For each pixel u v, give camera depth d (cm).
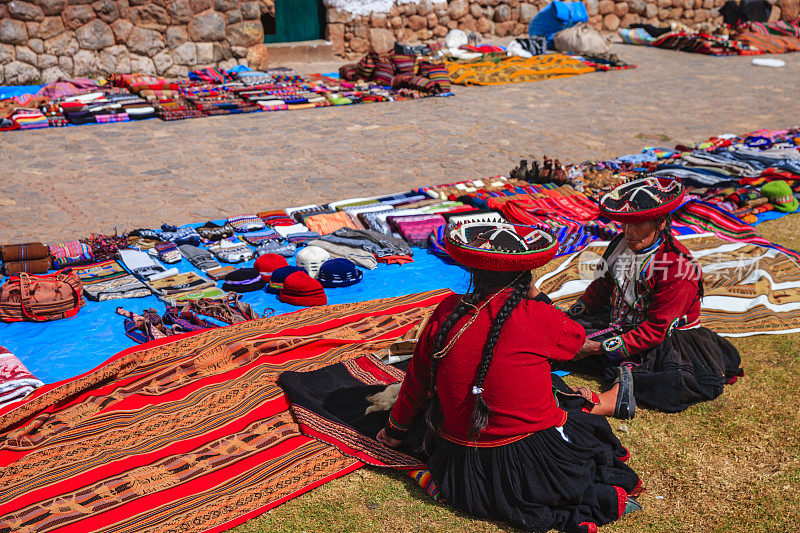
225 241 638
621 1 1966
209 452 361
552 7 1711
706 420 402
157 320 504
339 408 398
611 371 425
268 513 331
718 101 1263
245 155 926
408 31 1706
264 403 400
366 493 346
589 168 829
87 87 1244
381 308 518
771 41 1812
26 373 428
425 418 345
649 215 383
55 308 513
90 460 353
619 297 418
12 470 346
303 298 535
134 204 749
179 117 1103
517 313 315
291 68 1505
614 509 327
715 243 591
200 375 429
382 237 639
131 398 403
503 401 314
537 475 319
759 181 763
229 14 1379
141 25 1324
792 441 384
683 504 342
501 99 1262
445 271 603
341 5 1614
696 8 2042
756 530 325
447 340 318
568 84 1392
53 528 309
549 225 637
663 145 990
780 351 468
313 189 802
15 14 1245
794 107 1228
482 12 1791
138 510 322
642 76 1475
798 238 672
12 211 721
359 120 1109
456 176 851
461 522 329
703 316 492
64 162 887
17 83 1281
